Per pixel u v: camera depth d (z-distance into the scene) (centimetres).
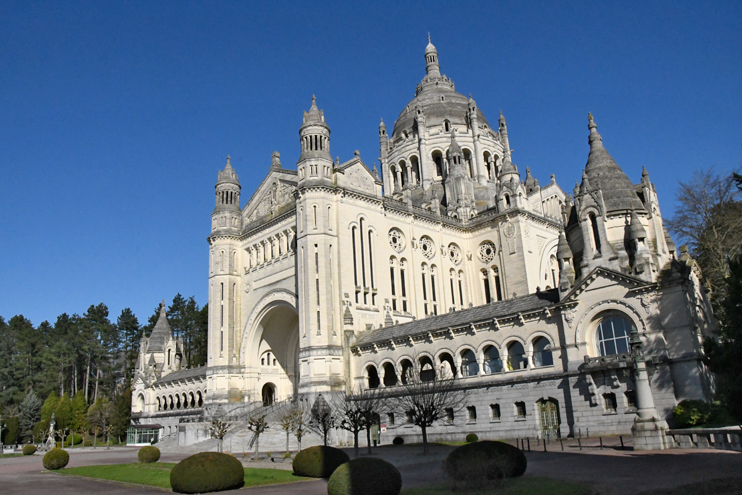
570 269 5453
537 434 5275
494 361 5816
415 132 10925
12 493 3666
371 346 6844
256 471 4188
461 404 5834
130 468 4797
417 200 10050
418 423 4909
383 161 11456
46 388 13650
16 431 11644
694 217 7656
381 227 8025
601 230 5247
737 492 2167
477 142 10650
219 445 6084
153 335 12438
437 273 8638
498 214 8862
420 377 6438
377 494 2564
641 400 3909
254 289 8638
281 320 8681
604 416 4825
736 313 3089
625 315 4931
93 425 11025
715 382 4775
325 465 3800
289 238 8169
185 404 10269
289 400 7719
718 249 6856
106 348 15350
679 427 4322
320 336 6944
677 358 4562
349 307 7262
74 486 3956
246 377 8462
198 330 14688
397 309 7956
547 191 10031
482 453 2780
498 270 8819
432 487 2792
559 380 5209
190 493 3341
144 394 11275
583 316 5131
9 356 13975
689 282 4847
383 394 6475
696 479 2514
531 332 5525
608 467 3064
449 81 11912
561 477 2830
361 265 7625
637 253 5044
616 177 5694
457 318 6278
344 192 7619
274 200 8644
